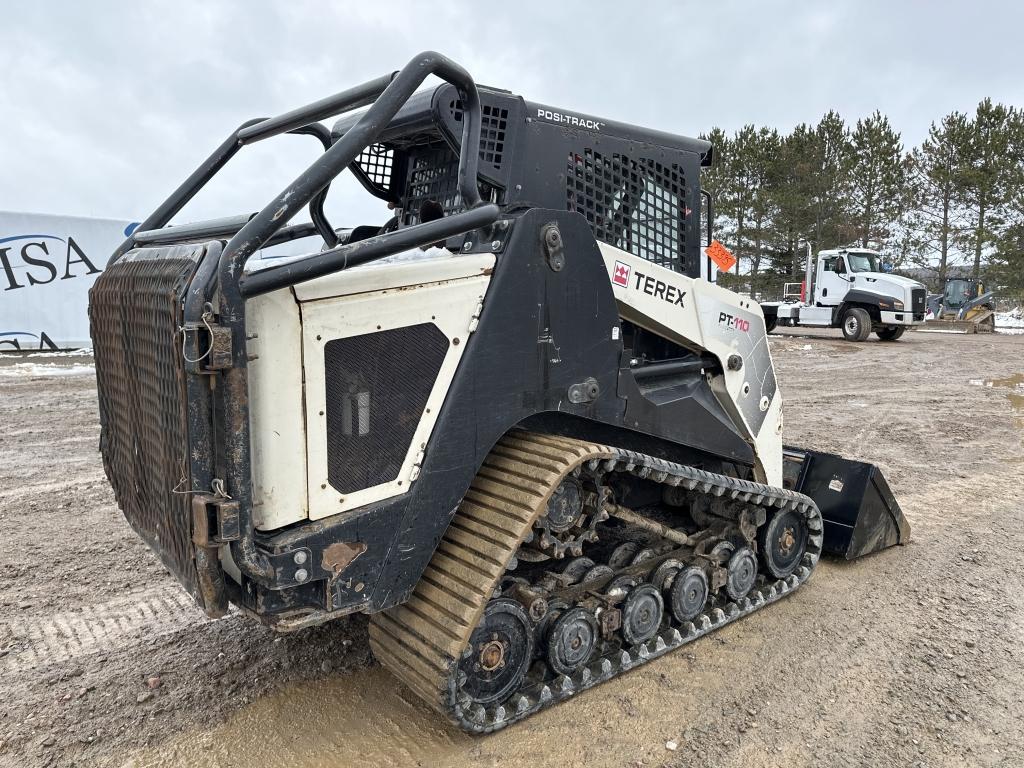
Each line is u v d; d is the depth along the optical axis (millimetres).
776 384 3865
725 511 3566
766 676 3039
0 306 11562
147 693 2855
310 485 2088
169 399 2062
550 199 3023
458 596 2365
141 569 4125
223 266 1820
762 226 33812
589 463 2633
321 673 3016
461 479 2422
